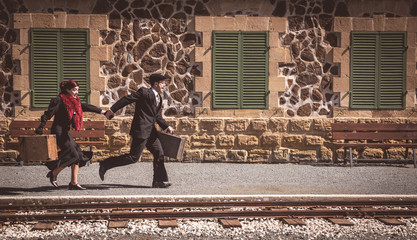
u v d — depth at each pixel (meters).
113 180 7.96
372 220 5.63
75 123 6.78
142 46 10.38
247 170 9.18
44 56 10.23
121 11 10.34
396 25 10.53
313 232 5.13
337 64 10.58
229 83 10.45
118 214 5.55
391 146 9.73
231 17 10.40
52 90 10.28
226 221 5.46
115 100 10.37
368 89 10.62
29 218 5.43
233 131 10.30
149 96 6.98
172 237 4.93
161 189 7.14
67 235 4.92
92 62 10.29
